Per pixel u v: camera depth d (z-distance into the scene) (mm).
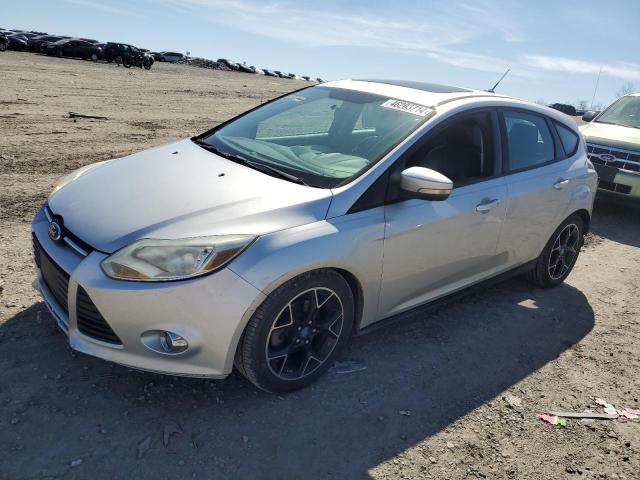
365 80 4520
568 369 3832
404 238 3330
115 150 8953
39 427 2684
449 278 3895
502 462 2883
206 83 28812
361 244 3088
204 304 2646
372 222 3158
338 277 3059
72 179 3562
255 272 2689
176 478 2508
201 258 2646
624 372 3877
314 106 4191
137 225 2814
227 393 3100
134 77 26859
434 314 4363
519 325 4371
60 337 3387
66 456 2541
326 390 3248
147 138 10383
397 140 3469
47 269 3027
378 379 3418
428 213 3459
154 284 2625
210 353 2734
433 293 3852
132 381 3086
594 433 3191
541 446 3035
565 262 5145
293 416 2994
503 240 4168
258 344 2832
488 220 3916
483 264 4137
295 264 2779
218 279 2652
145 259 2656
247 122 4289
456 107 3816
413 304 3723
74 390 2959
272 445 2773
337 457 2758
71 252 2885
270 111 4383
